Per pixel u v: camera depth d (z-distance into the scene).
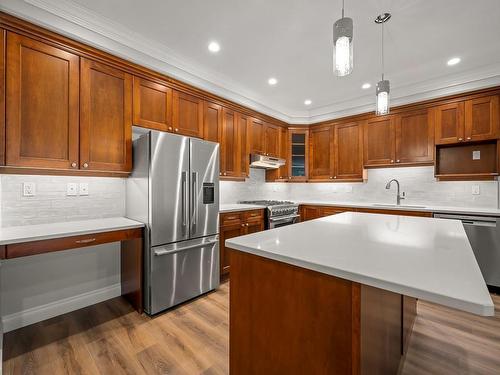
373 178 4.02
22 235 1.70
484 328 2.00
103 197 2.51
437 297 0.65
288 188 4.91
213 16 2.02
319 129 4.36
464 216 2.75
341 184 4.38
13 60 1.76
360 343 0.83
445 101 3.14
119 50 2.22
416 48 2.46
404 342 1.67
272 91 3.58
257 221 3.42
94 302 2.44
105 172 2.30
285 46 2.45
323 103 4.09
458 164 3.23
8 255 1.59
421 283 0.71
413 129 3.38
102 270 2.52
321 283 0.90
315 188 4.70
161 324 2.07
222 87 3.18
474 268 0.83
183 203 2.44
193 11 1.96
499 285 2.58
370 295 0.94
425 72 2.98
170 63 2.59
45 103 1.90
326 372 0.89
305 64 2.81
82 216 2.38
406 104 3.40
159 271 2.25
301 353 0.96
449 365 1.59
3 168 1.83
